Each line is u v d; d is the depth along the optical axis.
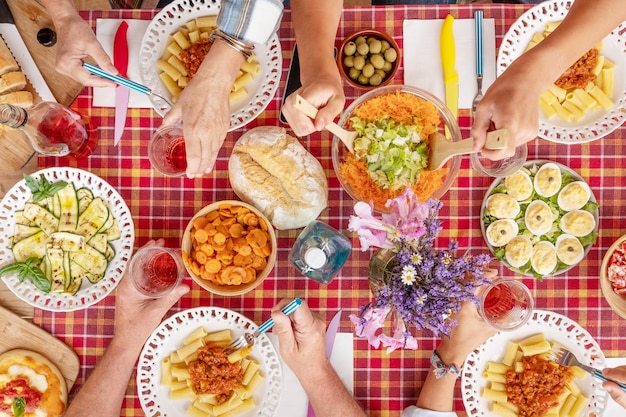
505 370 1.34
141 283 1.29
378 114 1.29
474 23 1.36
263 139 1.30
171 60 1.33
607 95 1.33
